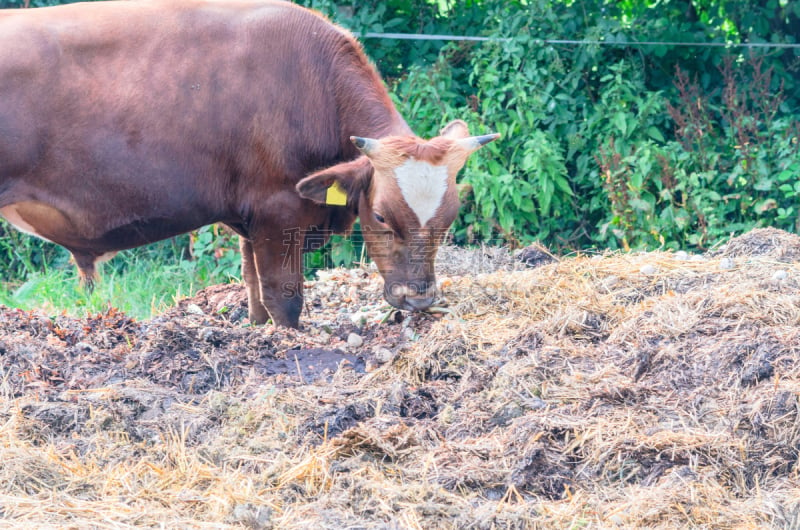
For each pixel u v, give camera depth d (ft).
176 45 29.30
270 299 31.30
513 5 49.08
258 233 30.81
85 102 28.50
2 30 28.12
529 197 45.14
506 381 24.48
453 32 50.19
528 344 27.17
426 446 22.03
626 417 22.54
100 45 28.78
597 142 45.73
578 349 26.43
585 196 47.52
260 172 30.01
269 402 23.76
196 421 22.97
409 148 26.68
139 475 20.66
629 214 43.78
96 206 29.40
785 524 18.78
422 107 46.60
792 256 33.22
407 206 26.81
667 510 19.25
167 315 32.19
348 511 19.19
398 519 18.79
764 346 24.36
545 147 43.86
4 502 18.93
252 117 29.58
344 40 30.60
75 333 28.63
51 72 28.22
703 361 24.66
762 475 20.72
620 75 45.57
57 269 45.16
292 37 29.91
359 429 21.72
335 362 28.09
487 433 22.81
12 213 29.89
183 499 19.65
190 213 30.37
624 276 32.09
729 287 29.66
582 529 18.61
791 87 49.49
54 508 18.89
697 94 45.98
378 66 49.65
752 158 43.73
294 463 21.13
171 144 29.25
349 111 30.30
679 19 50.67
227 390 25.40
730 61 47.03
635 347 25.85
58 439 22.12
